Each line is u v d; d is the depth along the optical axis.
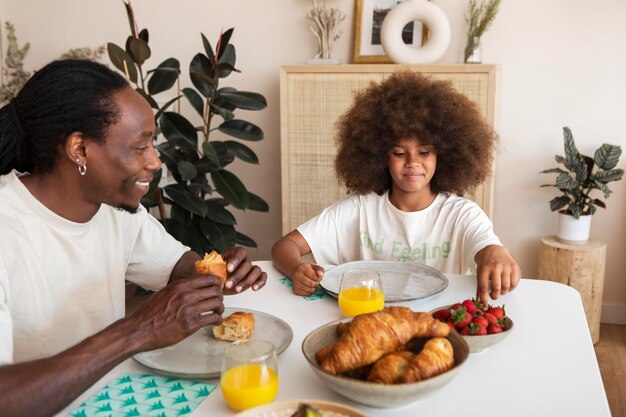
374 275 1.17
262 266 1.55
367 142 1.71
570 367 0.94
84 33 3.24
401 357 0.81
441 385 0.78
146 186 1.04
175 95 3.18
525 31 2.76
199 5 3.09
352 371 0.83
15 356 1.02
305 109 2.78
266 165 3.19
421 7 2.65
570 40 2.72
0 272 0.93
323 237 1.76
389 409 0.82
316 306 1.26
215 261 1.14
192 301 0.88
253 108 2.61
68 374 0.78
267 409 0.75
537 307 1.21
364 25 2.89
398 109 1.63
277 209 3.23
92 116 0.95
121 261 1.25
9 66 3.25
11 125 0.98
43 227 1.03
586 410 0.82
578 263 2.57
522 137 2.85
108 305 1.18
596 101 2.74
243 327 1.04
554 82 2.77
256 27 3.05
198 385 0.91
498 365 0.95
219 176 2.64
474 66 2.57
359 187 1.81
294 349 1.03
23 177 1.04
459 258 1.69
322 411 0.74
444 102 1.66
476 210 1.68
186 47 3.14
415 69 2.64
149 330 0.85
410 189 1.66
